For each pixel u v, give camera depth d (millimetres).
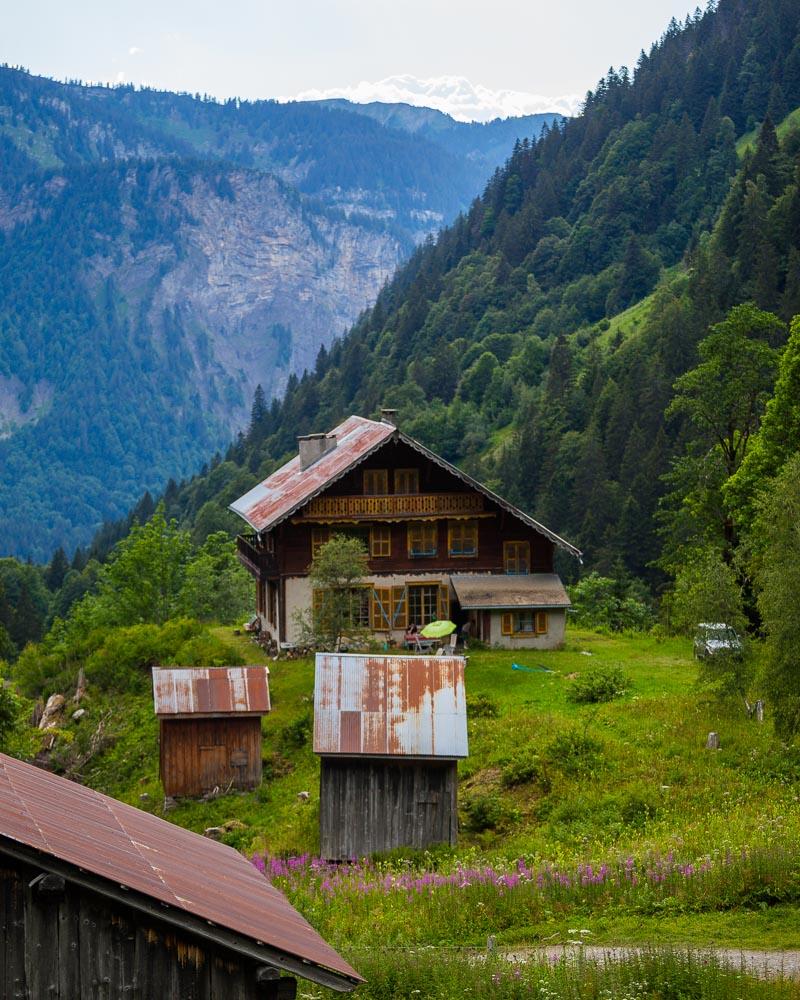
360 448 63312
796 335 55125
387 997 21797
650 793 38469
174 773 46938
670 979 21078
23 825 14875
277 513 60875
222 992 15055
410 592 63000
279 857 37812
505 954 24984
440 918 27797
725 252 177750
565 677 54031
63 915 14594
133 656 63625
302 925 16969
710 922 26234
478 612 61875
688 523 67625
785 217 160375
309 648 60719
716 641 45719
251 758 47219
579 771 41281
